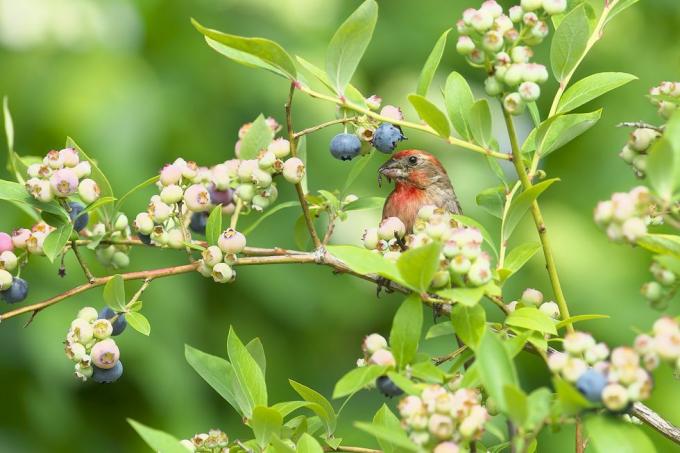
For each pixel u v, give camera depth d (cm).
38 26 1332
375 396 1342
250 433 1274
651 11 1399
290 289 1319
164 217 634
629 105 1366
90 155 1267
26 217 1223
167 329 1259
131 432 1272
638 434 430
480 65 543
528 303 577
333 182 1315
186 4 1390
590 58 1374
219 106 1351
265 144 662
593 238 1341
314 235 637
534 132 621
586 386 434
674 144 460
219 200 655
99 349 577
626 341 1278
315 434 616
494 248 568
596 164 1370
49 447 1258
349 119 619
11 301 627
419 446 441
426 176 977
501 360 441
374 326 1356
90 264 1231
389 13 1430
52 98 1291
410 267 484
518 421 428
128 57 1347
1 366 1235
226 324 1315
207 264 616
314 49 1378
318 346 1352
